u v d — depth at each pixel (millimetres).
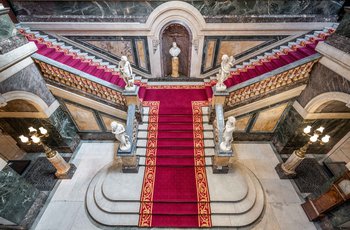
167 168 5895
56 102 6320
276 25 6910
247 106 6406
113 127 4844
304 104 5992
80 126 7102
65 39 7211
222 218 4988
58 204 5457
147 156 6035
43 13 6719
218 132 5703
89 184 5898
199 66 8023
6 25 4590
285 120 6805
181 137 6316
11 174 4527
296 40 7254
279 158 6777
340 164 6512
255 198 5391
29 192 5043
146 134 6418
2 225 4797
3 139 6867
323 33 6805
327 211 4742
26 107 5598
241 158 6715
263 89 6043
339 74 4773
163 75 8344
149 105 7086
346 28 4688
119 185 5508
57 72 5699
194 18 6824
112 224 4902
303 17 6852
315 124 6102
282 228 4957
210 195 5281
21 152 7129
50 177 6160
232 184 5562
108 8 6645
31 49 5199
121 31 7023
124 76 5844
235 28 6957
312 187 5832
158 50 7547
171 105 7074
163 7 6602
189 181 5582
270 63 6746
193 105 7090
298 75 5699
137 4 6570
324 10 6777
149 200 5191
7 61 4445
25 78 5141
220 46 7484
